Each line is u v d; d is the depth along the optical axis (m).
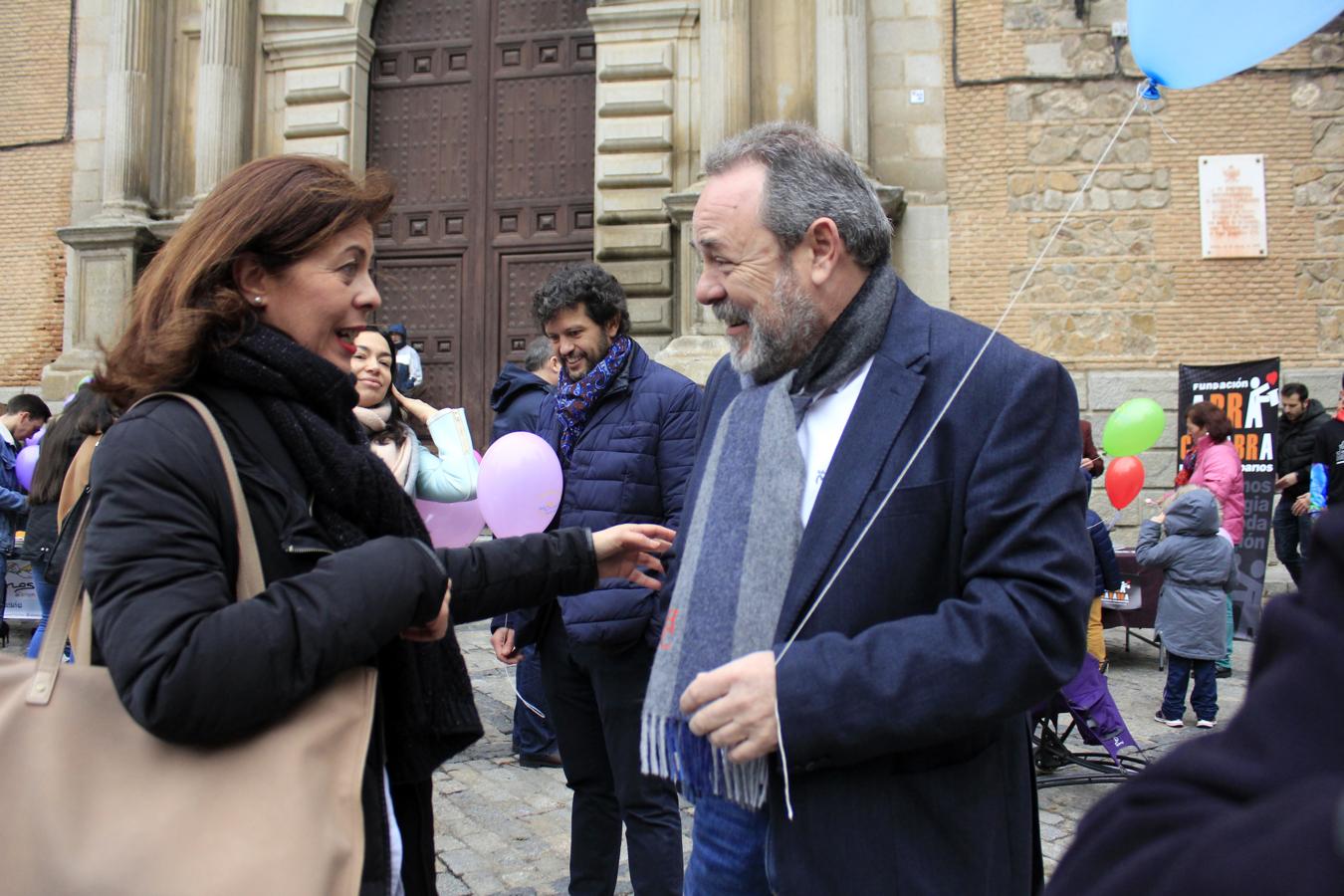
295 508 1.32
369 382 2.91
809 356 1.58
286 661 1.16
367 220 1.47
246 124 11.23
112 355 1.35
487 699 5.80
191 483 1.23
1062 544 1.38
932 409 1.49
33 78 12.12
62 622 1.25
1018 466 1.41
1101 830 0.64
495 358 10.88
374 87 11.34
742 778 1.44
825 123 9.79
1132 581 6.91
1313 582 0.59
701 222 1.58
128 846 1.12
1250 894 0.50
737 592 1.51
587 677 2.83
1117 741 4.38
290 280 1.40
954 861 1.43
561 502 2.99
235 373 1.33
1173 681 5.43
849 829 1.41
